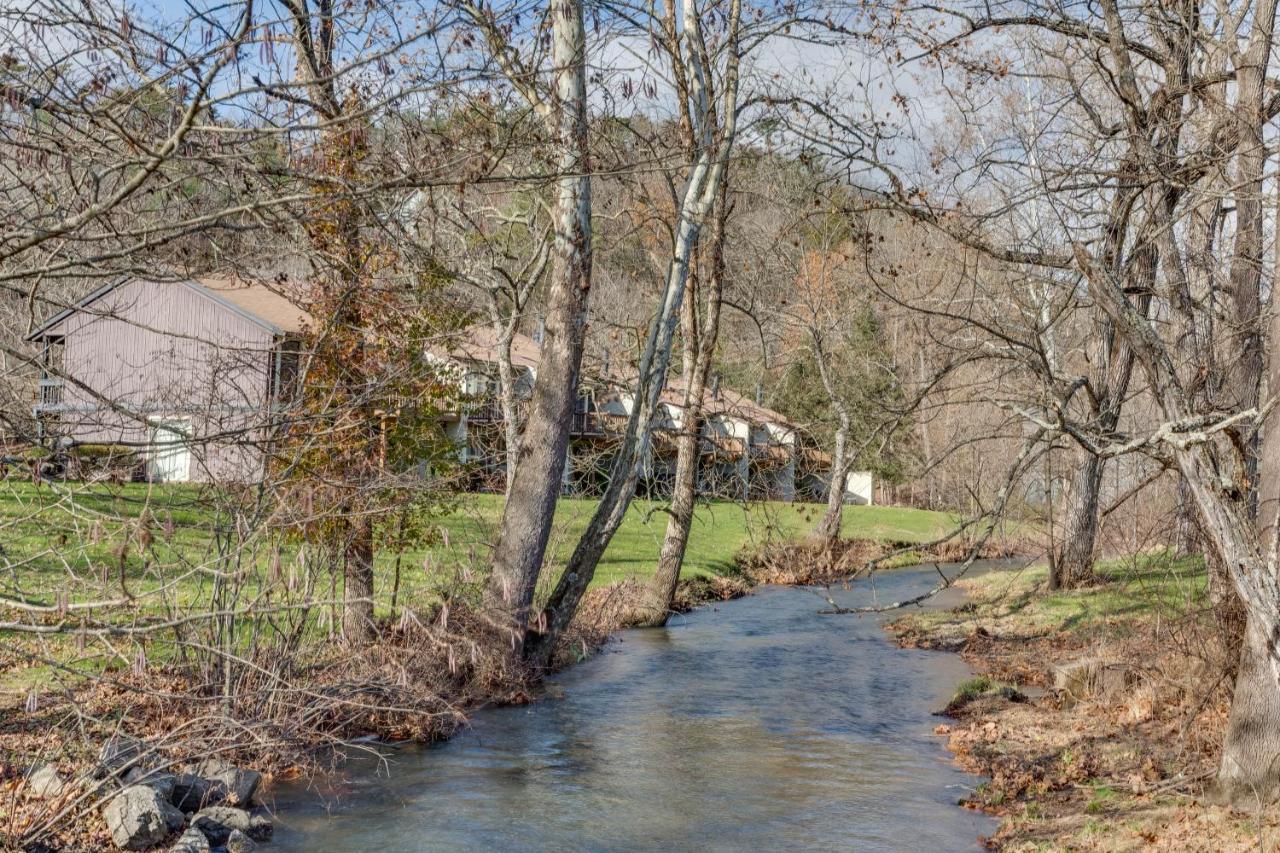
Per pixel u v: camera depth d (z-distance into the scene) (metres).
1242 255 13.28
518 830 10.44
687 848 10.01
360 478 11.59
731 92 18.64
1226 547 9.28
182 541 12.25
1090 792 11.30
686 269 18.61
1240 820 9.44
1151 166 10.98
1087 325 22.83
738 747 13.91
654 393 18.62
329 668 13.30
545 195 19.78
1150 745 12.79
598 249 22.09
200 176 6.51
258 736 10.37
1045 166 12.61
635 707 16.20
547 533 17.38
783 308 33.19
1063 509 26.61
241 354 14.63
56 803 9.06
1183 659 14.37
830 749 13.83
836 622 25.62
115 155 6.16
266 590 11.45
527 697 16.23
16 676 13.02
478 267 19.45
